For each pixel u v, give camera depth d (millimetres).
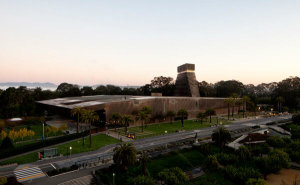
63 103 117625
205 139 72875
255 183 35031
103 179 41531
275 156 47688
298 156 51344
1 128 82000
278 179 43969
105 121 94688
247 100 141750
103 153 57469
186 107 129750
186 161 53719
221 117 136500
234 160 49469
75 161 51125
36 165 48469
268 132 85312
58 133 83562
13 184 39031
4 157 52719
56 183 40094
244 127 96250
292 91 190250
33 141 69938
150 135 80125
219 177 44406
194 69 153625
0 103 126438
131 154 43656
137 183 35844
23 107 124375
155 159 53156
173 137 76750
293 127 93375
